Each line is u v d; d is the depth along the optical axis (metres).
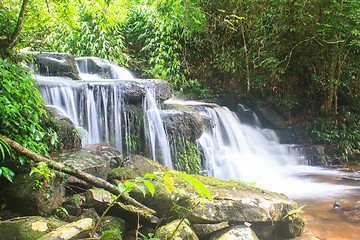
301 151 8.12
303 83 9.88
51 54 5.84
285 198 3.20
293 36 8.59
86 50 9.35
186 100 8.81
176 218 2.76
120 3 8.32
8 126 2.79
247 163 6.73
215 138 6.39
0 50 3.28
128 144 4.80
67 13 5.61
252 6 8.02
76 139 3.76
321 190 5.27
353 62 9.11
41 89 4.17
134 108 5.01
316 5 7.81
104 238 1.49
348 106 9.52
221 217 2.70
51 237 1.84
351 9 7.55
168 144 5.09
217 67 9.84
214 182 3.45
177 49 10.05
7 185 2.75
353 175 6.73
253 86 9.30
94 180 2.70
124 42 10.02
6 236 2.17
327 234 3.24
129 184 1.30
